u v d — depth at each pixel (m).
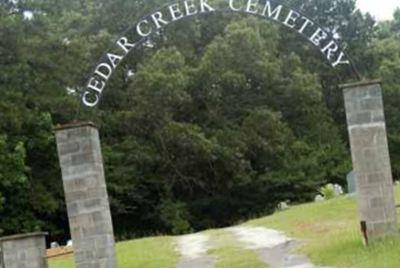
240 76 41.38
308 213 25.34
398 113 48.66
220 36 43.16
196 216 41.94
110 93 41.41
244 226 25.70
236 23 42.59
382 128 15.62
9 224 34.44
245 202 42.41
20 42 34.91
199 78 41.31
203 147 38.91
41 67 36.41
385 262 13.25
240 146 40.19
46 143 35.16
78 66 38.06
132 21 42.69
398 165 47.62
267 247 18.80
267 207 42.34
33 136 35.38
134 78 39.72
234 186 41.88
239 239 21.38
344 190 40.81
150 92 39.06
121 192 39.09
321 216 24.03
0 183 32.69
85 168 15.55
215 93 41.75
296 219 24.47
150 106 39.38
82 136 15.59
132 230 41.19
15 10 36.50
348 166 43.81
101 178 15.79
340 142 45.78
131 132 40.41
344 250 15.73
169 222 39.81
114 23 42.97
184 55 43.38
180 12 16.77
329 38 16.39
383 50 52.12
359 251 15.10
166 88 38.84
